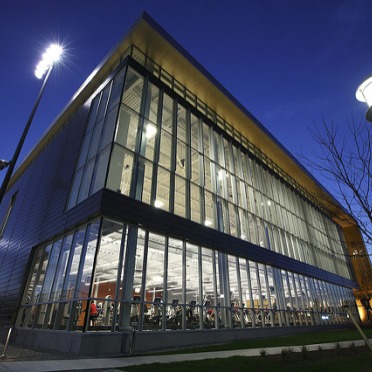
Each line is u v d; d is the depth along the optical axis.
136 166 14.09
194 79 21.16
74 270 12.11
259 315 17.55
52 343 10.91
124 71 16.52
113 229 12.05
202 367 6.84
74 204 14.49
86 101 20.06
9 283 17.94
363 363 7.39
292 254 24.55
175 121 17.89
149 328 11.62
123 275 11.48
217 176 19.61
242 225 20.06
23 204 22.92
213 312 15.35
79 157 16.67
